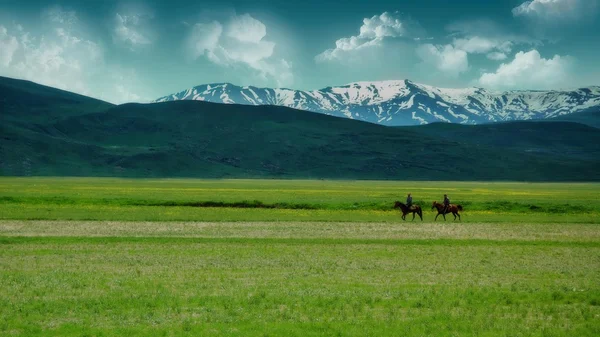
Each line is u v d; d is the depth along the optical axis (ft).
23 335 68.13
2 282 98.02
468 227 201.67
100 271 110.11
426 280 105.40
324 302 85.87
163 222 200.75
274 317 77.25
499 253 140.97
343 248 146.20
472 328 73.61
